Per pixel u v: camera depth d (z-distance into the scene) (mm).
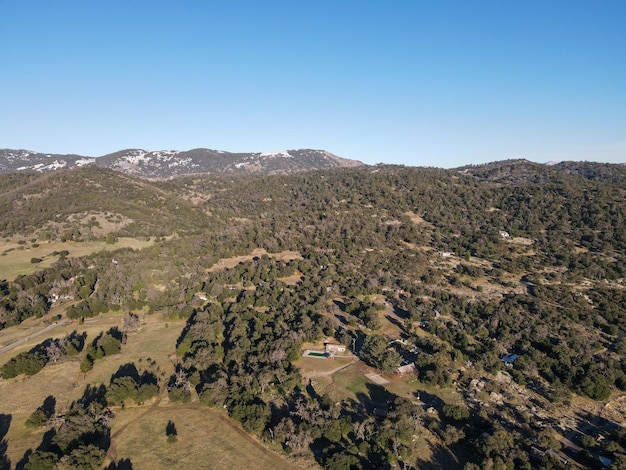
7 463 56062
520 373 79875
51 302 113625
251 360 81062
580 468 57188
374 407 70812
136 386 72750
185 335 96938
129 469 56312
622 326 103312
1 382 74875
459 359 85625
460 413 65812
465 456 59500
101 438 62250
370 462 57812
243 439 63062
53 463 54250
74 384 75625
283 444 61531
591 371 80188
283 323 97625
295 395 74125
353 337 95938
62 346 87062
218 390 71250
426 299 119875
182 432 64188
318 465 57656
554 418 68562
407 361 85125
